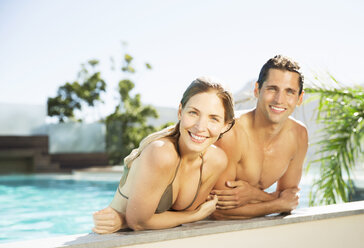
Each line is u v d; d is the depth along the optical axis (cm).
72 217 507
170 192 184
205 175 194
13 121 1458
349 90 363
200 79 176
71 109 2156
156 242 173
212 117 174
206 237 188
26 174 1222
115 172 1140
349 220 240
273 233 210
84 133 1592
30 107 1489
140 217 179
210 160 194
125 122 1733
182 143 179
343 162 351
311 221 225
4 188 862
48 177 1121
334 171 350
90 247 157
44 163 1305
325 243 229
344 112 359
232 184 217
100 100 2214
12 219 495
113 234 174
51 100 2119
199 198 199
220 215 220
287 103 205
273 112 206
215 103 172
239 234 198
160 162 171
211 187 203
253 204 218
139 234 171
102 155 1538
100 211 183
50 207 595
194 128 171
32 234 405
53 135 1527
